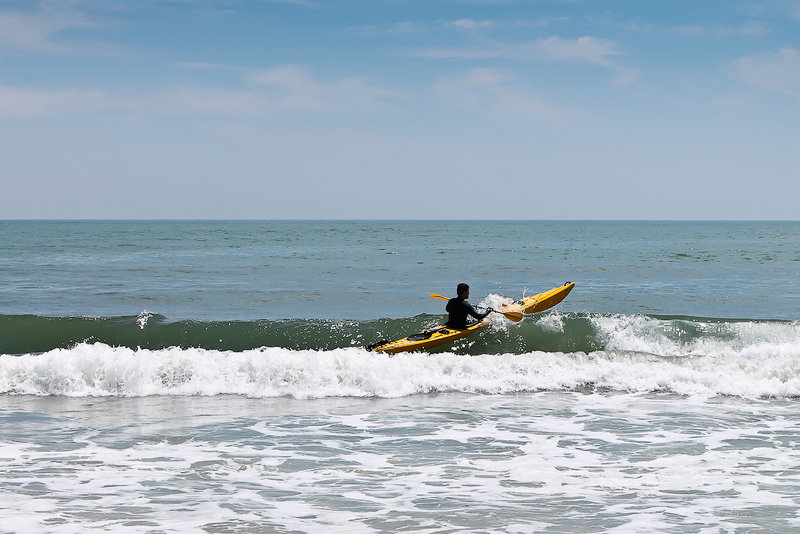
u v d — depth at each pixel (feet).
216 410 37.35
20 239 306.35
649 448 30.17
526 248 235.40
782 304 85.25
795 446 30.37
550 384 42.70
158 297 91.45
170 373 42.45
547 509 22.97
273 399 40.11
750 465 27.71
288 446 30.53
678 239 346.95
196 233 422.41
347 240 305.32
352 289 102.01
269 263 155.84
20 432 32.63
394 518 22.15
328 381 42.04
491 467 27.63
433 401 39.52
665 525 21.49
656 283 111.34
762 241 316.60
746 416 35.81
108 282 111.86
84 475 26.37
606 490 24.86
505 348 48.98
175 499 23.82
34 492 24.43
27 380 41.81
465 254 195.21
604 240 327.47
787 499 23.79
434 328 50.29
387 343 48.24
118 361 42.16
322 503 23.52
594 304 85.46
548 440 31.48
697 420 35.01
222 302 86.89
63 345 49.37
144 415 36.11
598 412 36.76
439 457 28.94
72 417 35.65
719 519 21.95
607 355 45.62
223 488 25.00
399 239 324.39
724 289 102.27
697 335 49.78
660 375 42.91
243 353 44.01
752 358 46.68
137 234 397.19
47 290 99.40
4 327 50.78
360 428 33.65
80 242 274.16
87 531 20.90
